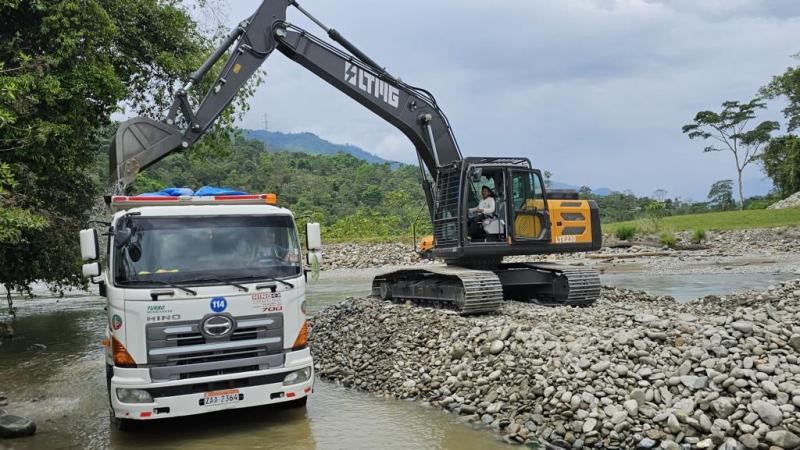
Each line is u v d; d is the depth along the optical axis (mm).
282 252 7469
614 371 7332
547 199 13156
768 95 61562
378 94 13148
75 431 7605
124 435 7324
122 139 10531
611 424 6488
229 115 18797
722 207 75000
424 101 13625
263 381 7035
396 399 8656
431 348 9781
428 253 34750
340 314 13172
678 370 7141
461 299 11914
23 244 13688
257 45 12055
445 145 13680
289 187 75812
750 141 67000
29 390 9805
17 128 10992
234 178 75125
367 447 6715
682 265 27953
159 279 6879
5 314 19797
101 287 7809
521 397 7539
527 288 14602
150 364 6652
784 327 7891
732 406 6273
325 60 12656
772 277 21688
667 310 11375
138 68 16672
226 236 7277
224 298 6934
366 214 57438
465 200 12414
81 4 12820
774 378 6574
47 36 12664
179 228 7145
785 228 38531
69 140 13180
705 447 5984
